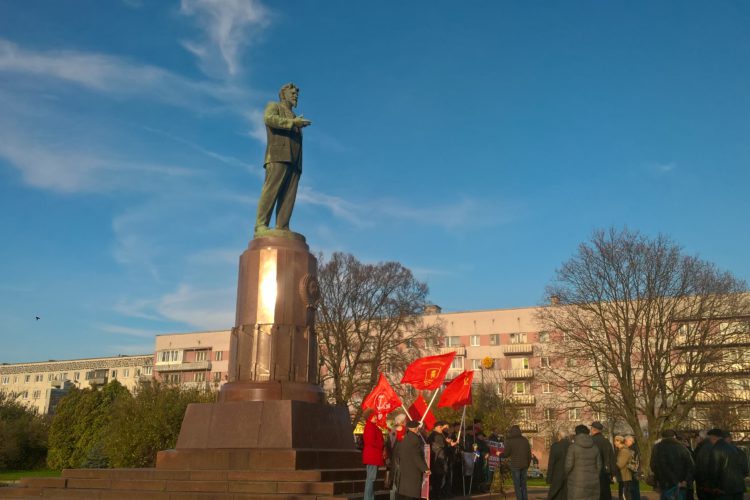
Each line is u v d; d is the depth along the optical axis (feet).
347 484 42.47
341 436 53.06
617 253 119.75
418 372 55.16
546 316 129.29
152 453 110.93
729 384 116.98
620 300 119.34
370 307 143.74
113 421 117.19
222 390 52.54
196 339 257.55
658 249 118.42
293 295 54.54
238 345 53.47
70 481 47.06
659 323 115.75
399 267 147.74
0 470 171.32
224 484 42.80
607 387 117.08
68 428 170.50
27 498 45.80
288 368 52.31
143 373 299.38
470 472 52.80
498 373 204.44
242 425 48.73
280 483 41.73
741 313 115.03
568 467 33.96
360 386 139.13
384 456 39.14
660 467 37.27
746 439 119.34
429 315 218.38
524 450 47.55
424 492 36.11
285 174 59.11
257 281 54.70
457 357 212.23
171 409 112.68
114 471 47.57
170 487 43.96
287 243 56.18
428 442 47.21
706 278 116.26
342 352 143.43
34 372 333.83
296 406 48.88
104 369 312.29
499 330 210.18
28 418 183.73
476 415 153.48
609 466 41.42
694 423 114.93
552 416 134.51
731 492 34.06
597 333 121.29
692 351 113.91
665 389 114.21
